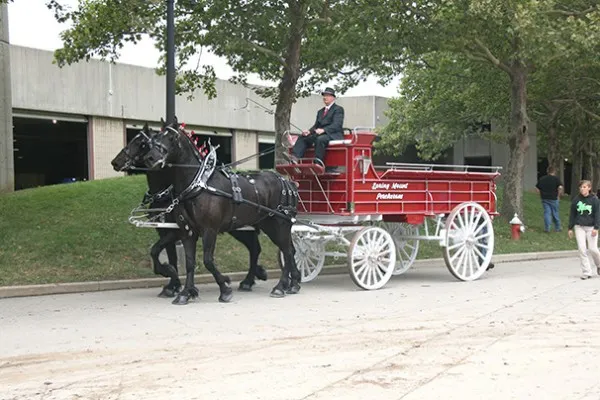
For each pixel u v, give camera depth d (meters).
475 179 14.22
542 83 26.77
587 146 38.25
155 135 10.58
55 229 14.84
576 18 20.38
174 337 8.19
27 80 25.56
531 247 20.00
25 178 28.98
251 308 10.33
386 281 12.62
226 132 34.38
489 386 6.10
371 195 12.30
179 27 16.67
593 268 16.05
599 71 26.77
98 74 28.19
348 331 8.48
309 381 6.27
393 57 18.55
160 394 5.91
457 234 13.62
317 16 17.61
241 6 15.70
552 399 5.73
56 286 12.02
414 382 6.22
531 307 10.22
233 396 5.84
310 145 12.45
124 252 14.30
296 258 13.49
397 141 35.00
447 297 11.34
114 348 7.64
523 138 23.12
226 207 10.98
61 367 6.85
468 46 21.84
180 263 13.83
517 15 16.73
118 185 18.97
